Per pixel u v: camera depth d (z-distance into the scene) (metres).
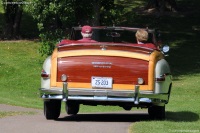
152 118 18.11
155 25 59.16
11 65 43.69
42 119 17.98
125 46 16.11
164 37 55.94
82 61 16.09
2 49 48.66
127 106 16.91
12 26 53.00
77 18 39.91
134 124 15.41
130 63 15.98
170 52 51.53
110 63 15.98
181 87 38.94
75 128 14.78
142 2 66.94
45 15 39.06
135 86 15.92
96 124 15.92
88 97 16.06
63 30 42.44
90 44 16.17
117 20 41.88
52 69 16.27
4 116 19.36
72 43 16.73
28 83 39.53
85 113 23.91
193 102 32.31
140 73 15.98
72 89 16.06
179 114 21.62
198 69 45.88
